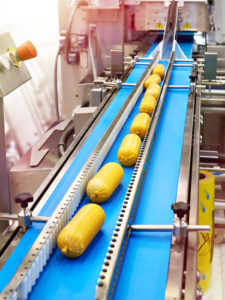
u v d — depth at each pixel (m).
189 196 1.71
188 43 4.21
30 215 1.47
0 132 2.09
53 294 1.18
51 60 5.43
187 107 2.53
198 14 4.16
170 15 4.09
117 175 1.68
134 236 1.42
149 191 1.70
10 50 2.05
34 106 5.05
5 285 1.21
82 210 1.39
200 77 3.15
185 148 2.02
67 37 4.38
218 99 3.05
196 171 1.82
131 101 2.46
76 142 2.16
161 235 1.42
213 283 2.60
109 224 1.49
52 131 3.48
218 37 4.75
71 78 4.69
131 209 1.46
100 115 2.46
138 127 2.08
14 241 1.40
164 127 2.28
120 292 1.19
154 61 3.26
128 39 4.86
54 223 1.37
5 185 2.19
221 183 3.31
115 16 4.22
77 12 4.28
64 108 4.88
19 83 2.11
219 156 3.27
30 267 1.18
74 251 1.27
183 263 1.31
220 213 3.13
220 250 2.96
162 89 2.62
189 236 1.41
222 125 3.26
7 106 4.51
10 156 4.48
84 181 1.65
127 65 3.61
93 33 4.30
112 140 2.11
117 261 1.25
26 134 4.84
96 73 4.43
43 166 2.84
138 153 1.89
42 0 5.15
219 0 4.76
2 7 4.31
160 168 1.87
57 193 1.69
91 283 1.22
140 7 4.20
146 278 1.24
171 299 1.13
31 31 4.94
